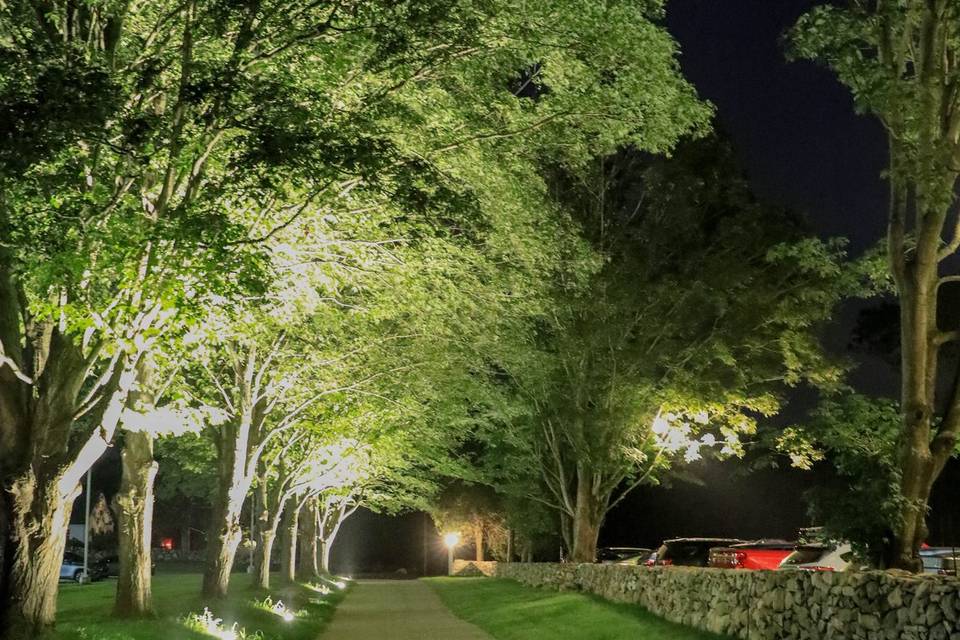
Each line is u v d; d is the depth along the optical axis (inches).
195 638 689.0
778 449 729.6
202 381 1044.5
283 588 1494.8
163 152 522.0
